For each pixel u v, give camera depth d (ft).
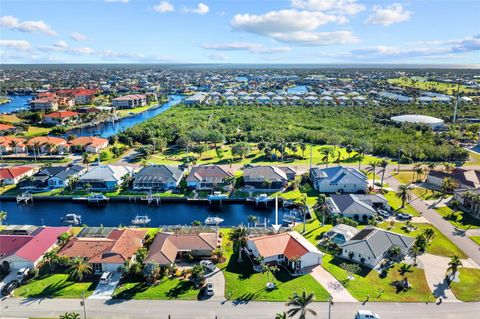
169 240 274.57
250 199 388.57
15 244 270.67
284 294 226.99
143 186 414.00
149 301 220.02
